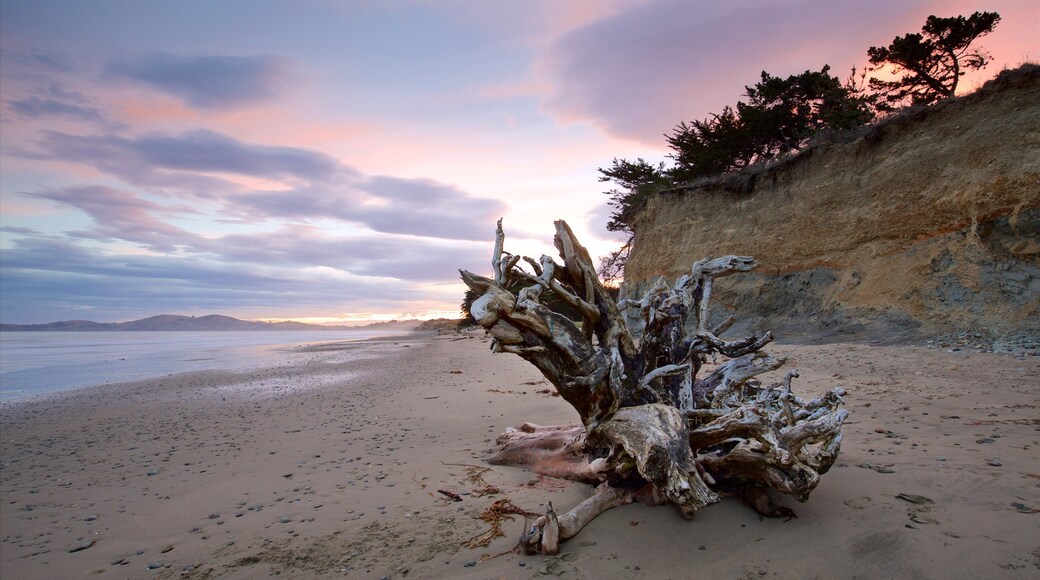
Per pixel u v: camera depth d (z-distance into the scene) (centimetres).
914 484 401
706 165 2775
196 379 1903
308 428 898
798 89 2478
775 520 357
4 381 1945
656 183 2994
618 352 467
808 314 1700
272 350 4078
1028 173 1223
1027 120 1277
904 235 1493
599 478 450
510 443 606
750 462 363
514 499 461
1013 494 370
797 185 1888
